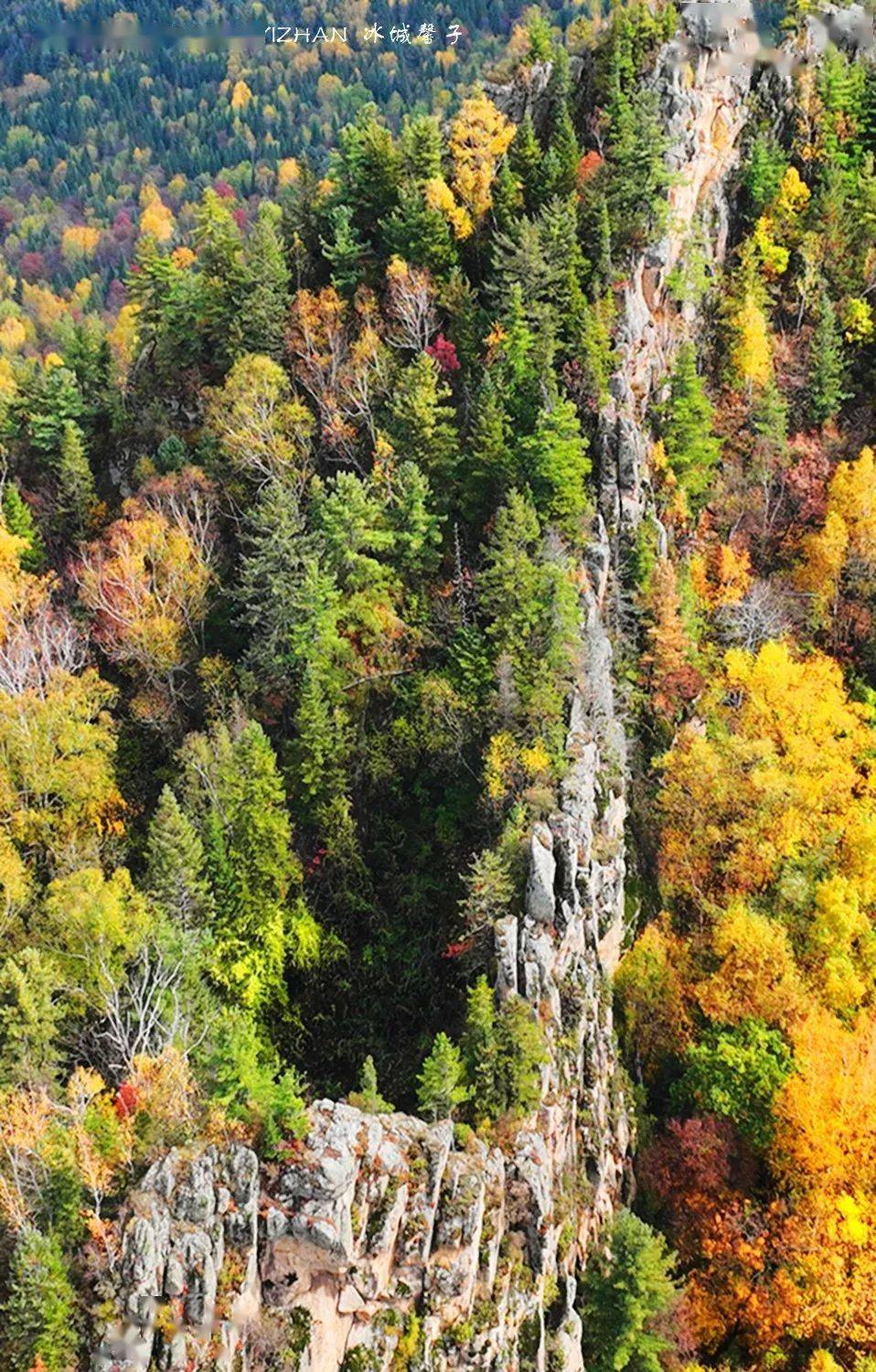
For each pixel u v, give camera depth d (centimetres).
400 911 7100
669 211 9212
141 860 7375
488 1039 5788
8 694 7375
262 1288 4759
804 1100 6638
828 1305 6412
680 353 8875
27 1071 5403
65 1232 4631
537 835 6438
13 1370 4281
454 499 8088
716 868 7881
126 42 19950
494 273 8981
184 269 10850
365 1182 4950
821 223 10012
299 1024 6781
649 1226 6156
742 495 9244
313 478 8131
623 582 8262
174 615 8000
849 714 8294
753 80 10312
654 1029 7325
